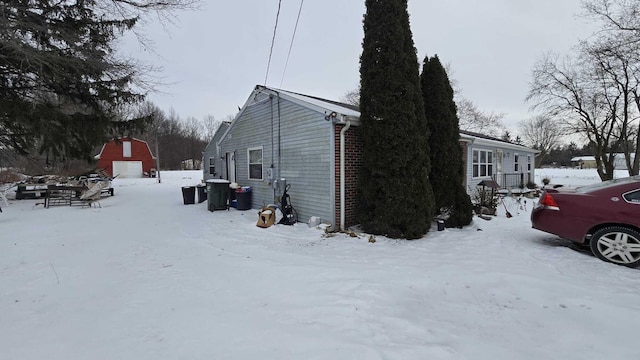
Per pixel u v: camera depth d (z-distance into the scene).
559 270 3.89
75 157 13.35
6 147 13.03
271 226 7.04
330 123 6.61
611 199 4.17
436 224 6.94
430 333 2.46
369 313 2.79
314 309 2.86
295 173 7.82
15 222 7.66
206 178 19.09
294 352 2.16
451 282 3.52
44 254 4.86
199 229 6.86
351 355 2.12
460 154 7.16
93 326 2.60
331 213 6.64
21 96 10.25
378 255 4.73
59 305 3.03
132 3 9.00
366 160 6.27
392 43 6.00
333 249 5.14
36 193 13.35
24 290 3.43
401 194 5.80
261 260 4.48
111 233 6.41
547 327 2.56
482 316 2.76
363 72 6.34
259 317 2.71
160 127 49.72
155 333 2.46
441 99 6.94
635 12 10.59
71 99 11.18
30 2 8.58
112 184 22.11
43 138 11.55
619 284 3.41
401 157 5.81
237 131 11.03
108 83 11.03
